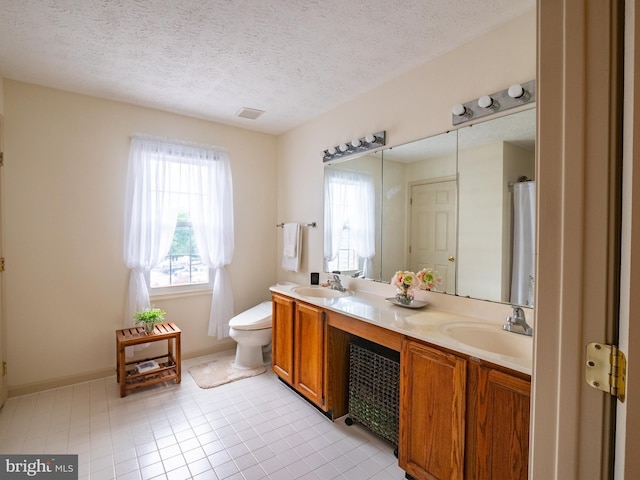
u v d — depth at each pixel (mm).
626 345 549
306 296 2527
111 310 2801
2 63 2174
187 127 3141
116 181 2801
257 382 2768
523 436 1207
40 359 2529
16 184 2410
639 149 525
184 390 2607
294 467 1765
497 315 1764
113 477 1673
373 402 1991
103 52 2051
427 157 2129
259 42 1938
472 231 1883
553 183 668
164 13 1678
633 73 536
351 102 2742
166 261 3100
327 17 1705
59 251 2580
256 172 3607
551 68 672
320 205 3115
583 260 618
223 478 1676
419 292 2201
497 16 1684
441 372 1491
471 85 1886
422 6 1614
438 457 1506
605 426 591
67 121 2596
